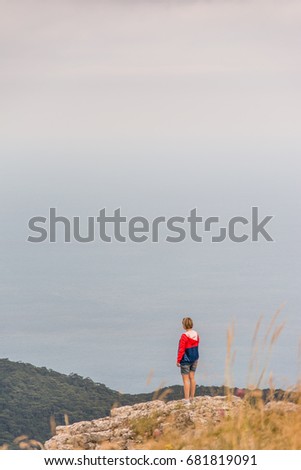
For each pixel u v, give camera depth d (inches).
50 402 4101.9
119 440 852.6
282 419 692.1
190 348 1015.6
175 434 748.6
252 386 710.5
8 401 4264.3
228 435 677.9
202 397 941.8
